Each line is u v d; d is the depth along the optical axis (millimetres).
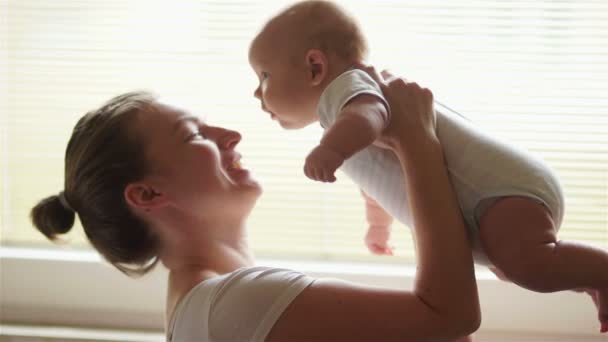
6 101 1486
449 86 1414
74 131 1155
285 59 1090
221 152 1163
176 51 1460
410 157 992
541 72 1398
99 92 1475
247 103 1460
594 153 1400
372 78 1047
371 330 954
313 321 968
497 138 1053
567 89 1396
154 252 1166
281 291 991
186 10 1451
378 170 1073
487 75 1408
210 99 1463
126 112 1127
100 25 1465
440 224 969
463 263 962
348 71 1044
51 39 1471
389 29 1414
